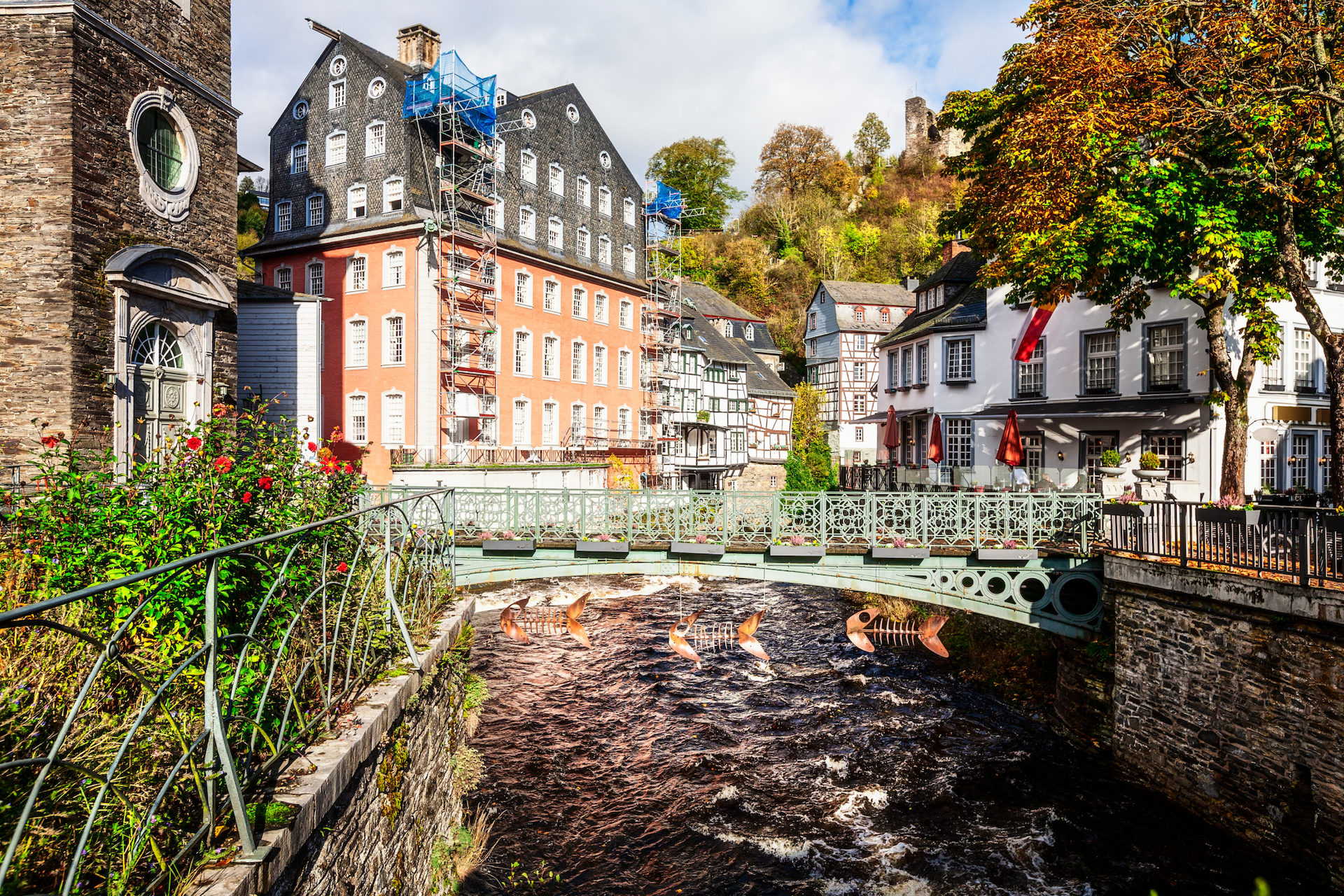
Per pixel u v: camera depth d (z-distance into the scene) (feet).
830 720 49.98
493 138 108.27
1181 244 47.42
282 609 17.83
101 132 44.93
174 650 15.26
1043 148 45.55
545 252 119.03
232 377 56.24
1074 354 75.00
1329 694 28.99
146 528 16.79
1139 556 40.70
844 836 35.96
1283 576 32.14
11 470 41.22
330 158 106.32
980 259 89.51
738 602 84.94
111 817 10.83
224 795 12.03
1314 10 40.50
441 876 23.52
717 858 34.22
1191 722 36.01
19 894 9.37
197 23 53.06
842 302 191.01
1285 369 66.03
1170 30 44.68
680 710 51.67
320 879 13.60
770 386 173.99
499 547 46.83
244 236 167.32
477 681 49.24
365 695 17.84
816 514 46.78
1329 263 51.34
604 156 137.90
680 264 216.54
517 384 112.06
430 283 98.12
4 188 42.91
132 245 46.96
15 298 42.78
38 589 16.03
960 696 53.93
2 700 11.76
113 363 45.32
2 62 42.70
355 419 102.53
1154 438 68.03
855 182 271.28
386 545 20.53
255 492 19.13
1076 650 45.19
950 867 33.32
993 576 44.60
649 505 47.91
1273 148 43.73
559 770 42.65
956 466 84.23
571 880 32.14
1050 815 36.94
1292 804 30.53
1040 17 47.29
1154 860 32.83
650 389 145.38
